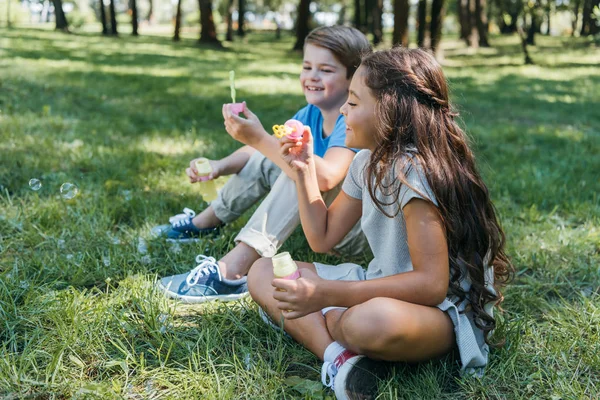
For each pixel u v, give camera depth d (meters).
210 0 23.39
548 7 17.83
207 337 2.00
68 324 2.08
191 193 3.63
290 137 1.97
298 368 1.97
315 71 2.51
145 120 6.18
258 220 2.47
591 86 12.06
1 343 2.00
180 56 17.17
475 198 1.85
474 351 1.82
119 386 1.77
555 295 2.59
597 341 2.12
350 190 2.03
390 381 1.77
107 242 2.85
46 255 2.64
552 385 1.88
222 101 7.90
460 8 26.97
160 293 2.35
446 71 15.05
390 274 1.91
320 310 1.94
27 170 3.83
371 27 27.72
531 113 8.23
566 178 4.34
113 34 27.95
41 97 6.97
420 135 1.79
